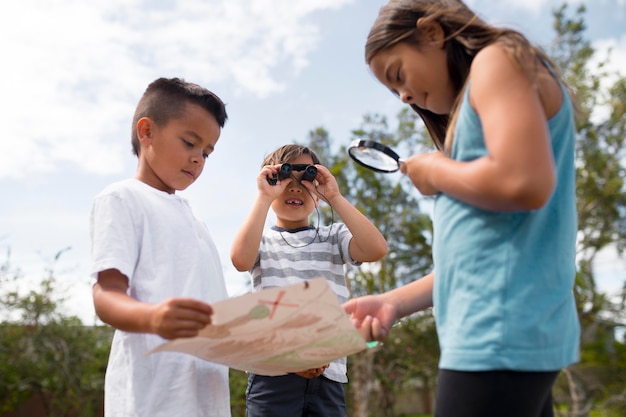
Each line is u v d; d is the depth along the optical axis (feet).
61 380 37.40
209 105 7.54
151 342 6.33
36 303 36.83
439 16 4.90
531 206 4.05
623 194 40.40
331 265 9.37
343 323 4.73
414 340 40.88
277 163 9.94
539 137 4.05
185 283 6.81
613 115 41.16
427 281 5.83
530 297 4.29
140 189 7.01
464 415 4.33
